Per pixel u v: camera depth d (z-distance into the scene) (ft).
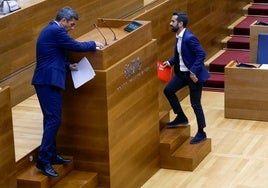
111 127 30.32
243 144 38.19
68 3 38.60
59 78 28.35
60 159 29.81
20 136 31.12
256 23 45.14
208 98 45.37
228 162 35.99
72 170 30.86
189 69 35.06
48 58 28.35
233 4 54.80
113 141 30.60
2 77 34.01
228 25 53.93
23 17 35.19
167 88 36.22
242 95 41.42
